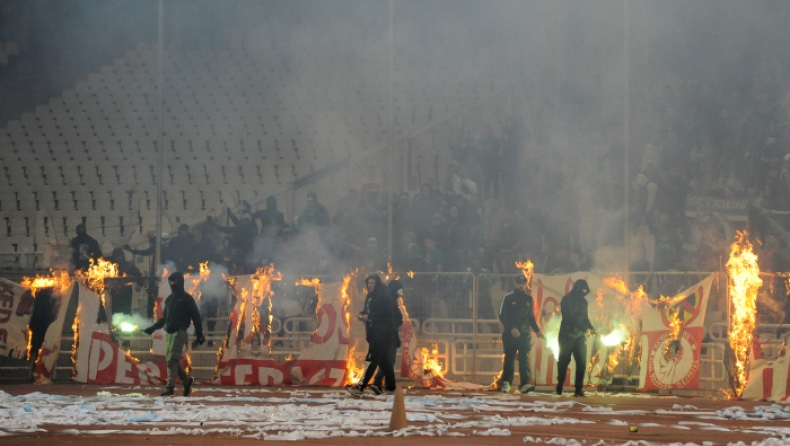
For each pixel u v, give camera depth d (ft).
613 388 96.78
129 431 54.80
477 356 100.94
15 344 106.32
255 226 137.39
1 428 55.77
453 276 103.71
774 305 94.27
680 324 94.89
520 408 73.72
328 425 57.93
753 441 50.57
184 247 131.03
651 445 48.24
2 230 184.24
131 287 111.14
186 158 191.83
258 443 49.03
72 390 94.94
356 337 104.37
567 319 91.45
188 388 86.99
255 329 104.53
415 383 102.83
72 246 134.72
